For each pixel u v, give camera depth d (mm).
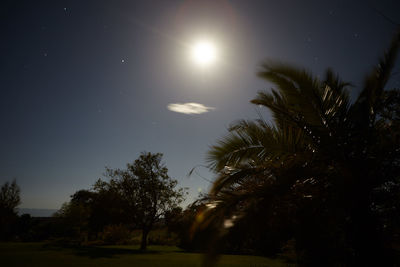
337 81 5559
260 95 6176
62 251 20109
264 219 3742
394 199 5340
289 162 5250
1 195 30953
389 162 5426
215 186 4688
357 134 5270
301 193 5324
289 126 5410
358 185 5066
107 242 34156
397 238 5234
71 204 35625
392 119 6316
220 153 5191
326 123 5242
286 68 5375
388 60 5109
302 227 5426
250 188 4887
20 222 40156
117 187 27984
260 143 5219
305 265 5562
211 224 3389
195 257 16766
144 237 27078
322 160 5297
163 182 28312
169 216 26672
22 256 16078
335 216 5234
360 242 4898
